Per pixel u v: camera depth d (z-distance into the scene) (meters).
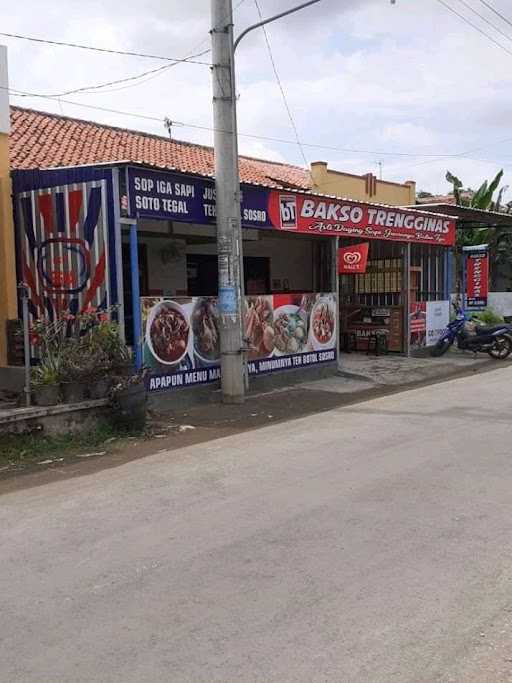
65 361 8.31
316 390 11.84
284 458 6.92
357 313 17.00
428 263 17.28
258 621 3.53
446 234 17.11
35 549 4.66
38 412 7.75
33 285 10.01
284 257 17.44
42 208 9.80
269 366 12.12
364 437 7.75
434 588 3.83
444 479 5.88
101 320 9.07
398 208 14.97
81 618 3.64
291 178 21.00
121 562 4.37
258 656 3.20
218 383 11.03
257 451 7.33
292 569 4.14
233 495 5.69
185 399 10.45
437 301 17.36
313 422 8.95
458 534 4.61
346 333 17.22
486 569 4.06
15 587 4.06
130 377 8.62
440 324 17.45
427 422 8.47
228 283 10.41
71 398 8.20
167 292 15.39
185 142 19.12
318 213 12.77
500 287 25.62
